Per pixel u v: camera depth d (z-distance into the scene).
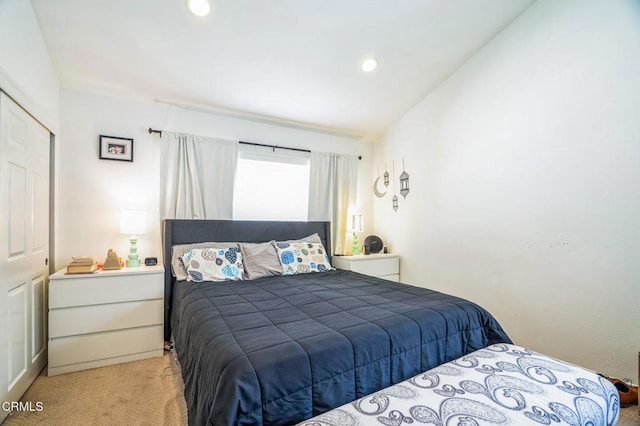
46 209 2.28
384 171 4.04
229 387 1.00
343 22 2.22
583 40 2.05
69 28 2.06
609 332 1.92
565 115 2.15
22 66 1.79
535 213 2.33
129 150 2.79
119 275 2.32
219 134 3.24
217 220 3.06
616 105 1.90
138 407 1.74
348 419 1.04
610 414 1.19
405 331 1.47
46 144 2.27
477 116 2.78
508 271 2.52
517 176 2.45
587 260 2.03
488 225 2.68
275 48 2.41
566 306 2.13
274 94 2.99
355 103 3.31
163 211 2.87
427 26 2.37
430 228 3.30
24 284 1.88
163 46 2.28
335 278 2.71
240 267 2.76
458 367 1.42
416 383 1.29
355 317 1.58
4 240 1.62
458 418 1.04
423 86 3.16
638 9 1.82
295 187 3.67
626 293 1.85
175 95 2.85
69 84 2.56
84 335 2.20
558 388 1.23
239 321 1.51
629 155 1.84
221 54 2.42
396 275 3.71
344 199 3.96
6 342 1.64
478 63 2.75
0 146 1.57
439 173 3.19
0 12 1.53
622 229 1.87
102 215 2.70
